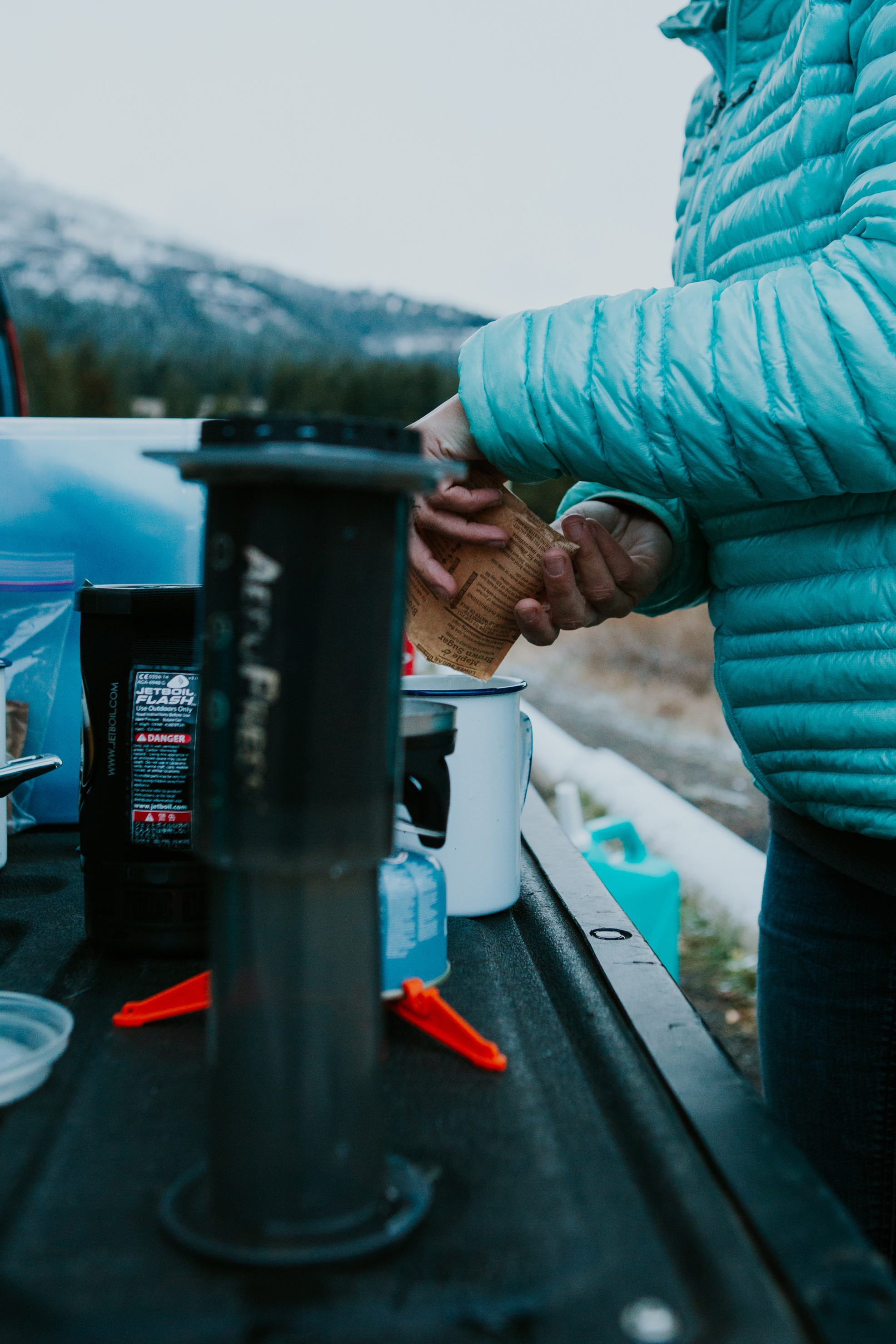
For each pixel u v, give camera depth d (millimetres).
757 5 1233
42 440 1122
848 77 1072
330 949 405
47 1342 346
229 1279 385
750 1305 368
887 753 1104
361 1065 413
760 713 1269
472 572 1098
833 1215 416
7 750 1097
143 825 712
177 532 1152
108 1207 435
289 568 386
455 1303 371
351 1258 393
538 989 700
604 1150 492
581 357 980
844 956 1240
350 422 412
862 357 873
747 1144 474
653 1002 647
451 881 850
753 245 1199
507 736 864
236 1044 405
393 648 412
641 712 11078
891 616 1077
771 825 1424
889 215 880
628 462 999
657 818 4828
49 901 880
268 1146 400
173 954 730
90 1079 558
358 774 401
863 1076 1234
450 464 398
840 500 1111
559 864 999
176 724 704
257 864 394
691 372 933
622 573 1181
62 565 1124
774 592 1217
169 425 1142
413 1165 475
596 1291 381
